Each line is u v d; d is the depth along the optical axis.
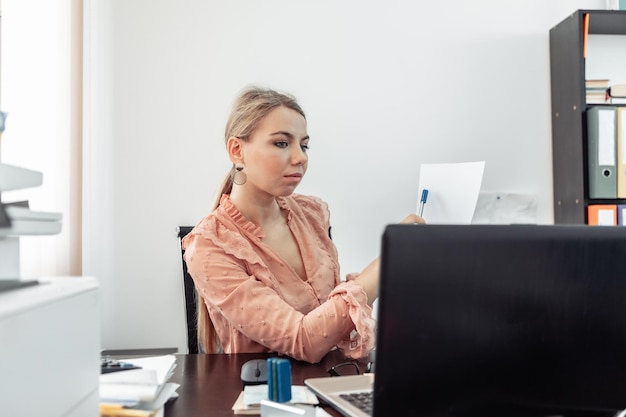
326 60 2.46
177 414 0.82
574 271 0.62
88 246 2.16
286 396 0.85
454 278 0.57
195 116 2.40
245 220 1.38
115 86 2.37
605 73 2.51
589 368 0.63
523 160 2.52
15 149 1.58
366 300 1.17
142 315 2.37
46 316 0.57
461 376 0.57
